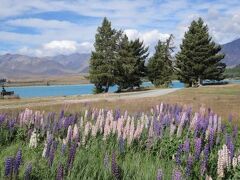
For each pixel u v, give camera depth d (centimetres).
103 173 889
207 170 1026
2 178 789
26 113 1484
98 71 9038
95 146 1176
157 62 10919
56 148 1039
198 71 9094
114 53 9181
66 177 839
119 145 1176
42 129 1362
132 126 1266
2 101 5078
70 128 1169
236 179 980
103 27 9112
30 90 15950
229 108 3347
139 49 9556
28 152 1066
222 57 9131
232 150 1091
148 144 1250
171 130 1376
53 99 5403
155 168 977
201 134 1384
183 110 2023
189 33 9244
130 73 9312
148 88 9762
